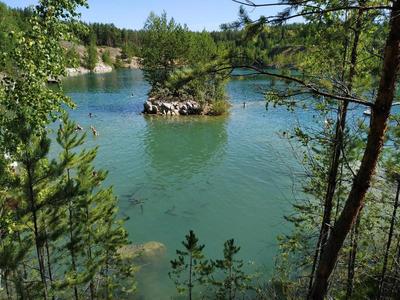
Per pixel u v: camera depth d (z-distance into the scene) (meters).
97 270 13.46
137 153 38.84
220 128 49.31
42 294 12.40
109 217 14.49
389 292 11.80
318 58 10.12
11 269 11.85
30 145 11.70
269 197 28.03
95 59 150.38
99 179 14.15
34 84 12.66
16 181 11.66
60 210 13.32
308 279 15.66
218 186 30.30
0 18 14.01
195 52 65.38
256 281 18.11
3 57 12.23
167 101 61.16
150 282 18.28
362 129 10.93
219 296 16.06
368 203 11.86
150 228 24.02
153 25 68.00
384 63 6.65
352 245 11.70
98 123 51.69
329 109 11.00
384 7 6.29
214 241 22.61
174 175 32.78
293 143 38.88
